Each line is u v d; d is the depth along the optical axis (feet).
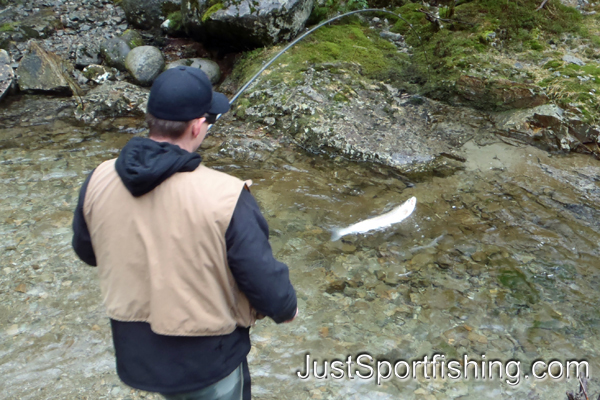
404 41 18.85
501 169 13.34
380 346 8.48
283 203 12.36
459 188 12.73
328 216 11.90
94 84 18.65
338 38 18.35
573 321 8.89
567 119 14.01
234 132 15.44
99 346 8.40
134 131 15.97
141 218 4.40
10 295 9.46
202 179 4.39
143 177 4.20
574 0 19.72
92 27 21.21
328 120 15.03
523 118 14.55
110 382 7.75
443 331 8.77
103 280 4.68
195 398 4.94
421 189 12.77
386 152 13.98
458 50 17.08
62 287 9.68
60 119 16.58
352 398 7.55
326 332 8.77
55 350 8.31
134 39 19.54
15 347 8.35
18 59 19.53
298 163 14.10
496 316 9.04
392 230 11.37
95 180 4.65
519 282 9.80
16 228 11.29
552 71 15.64
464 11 19.03
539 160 13.62
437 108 15.79
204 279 4.37
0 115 16.76
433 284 9.84
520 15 18.13
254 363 8.14
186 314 4.41
